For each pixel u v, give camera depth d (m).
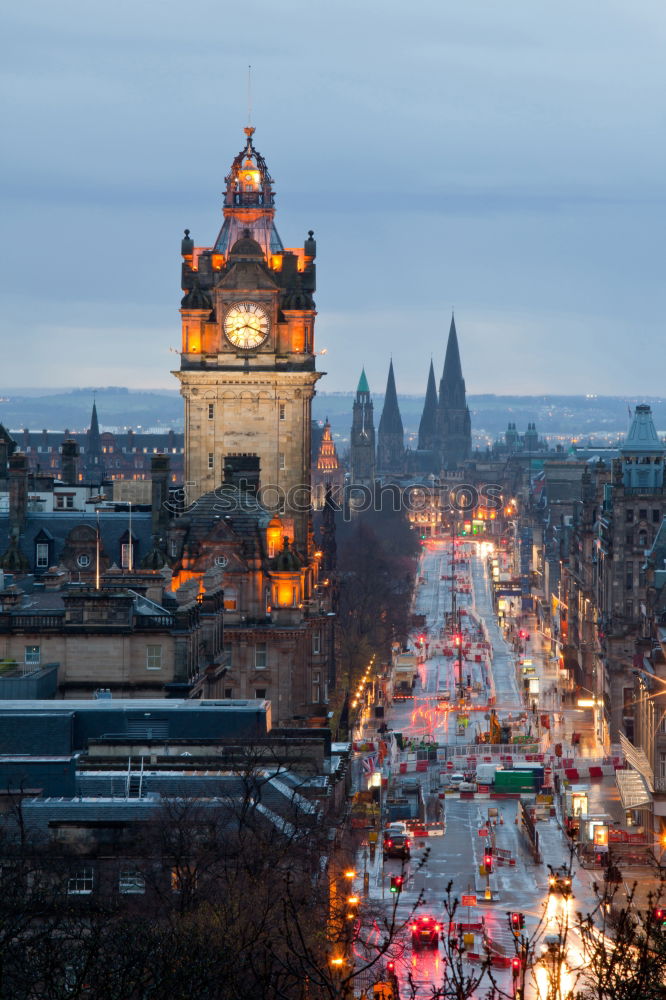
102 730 184.62
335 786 190.12
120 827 151.38
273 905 131.00
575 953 187.25
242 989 111.69
